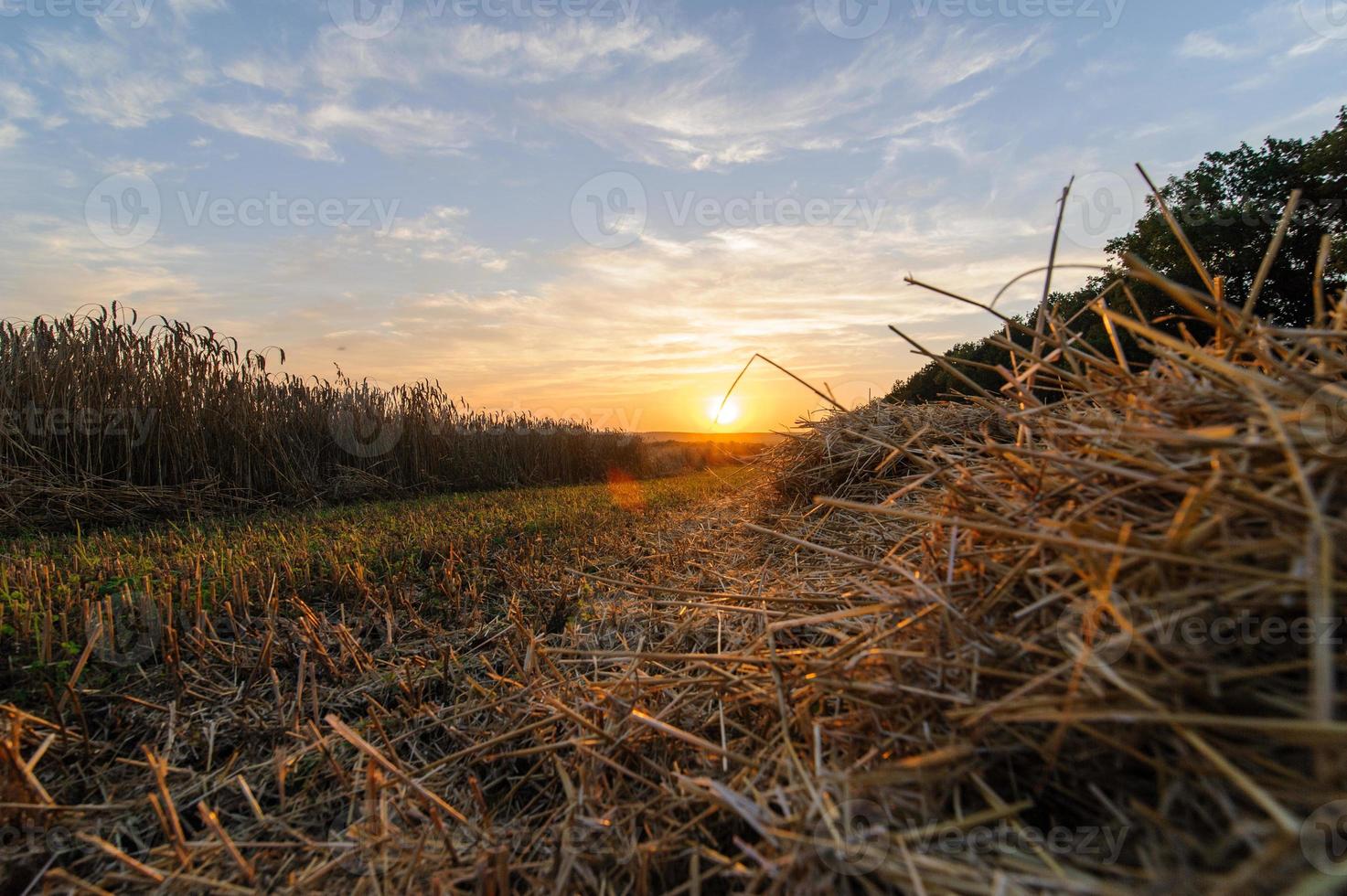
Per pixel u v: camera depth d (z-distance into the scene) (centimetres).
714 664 195
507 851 136
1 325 571
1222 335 163
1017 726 121
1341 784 90
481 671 245
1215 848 95
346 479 818
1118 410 187
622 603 315
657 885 131
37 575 312
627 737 171
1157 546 122
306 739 198
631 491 1009
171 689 226
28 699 208
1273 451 121
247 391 730
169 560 376
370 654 264
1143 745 111
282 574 349
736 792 143
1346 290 160
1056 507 158
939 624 148
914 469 378
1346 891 81
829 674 160
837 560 279
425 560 420
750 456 529
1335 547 104
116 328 623
